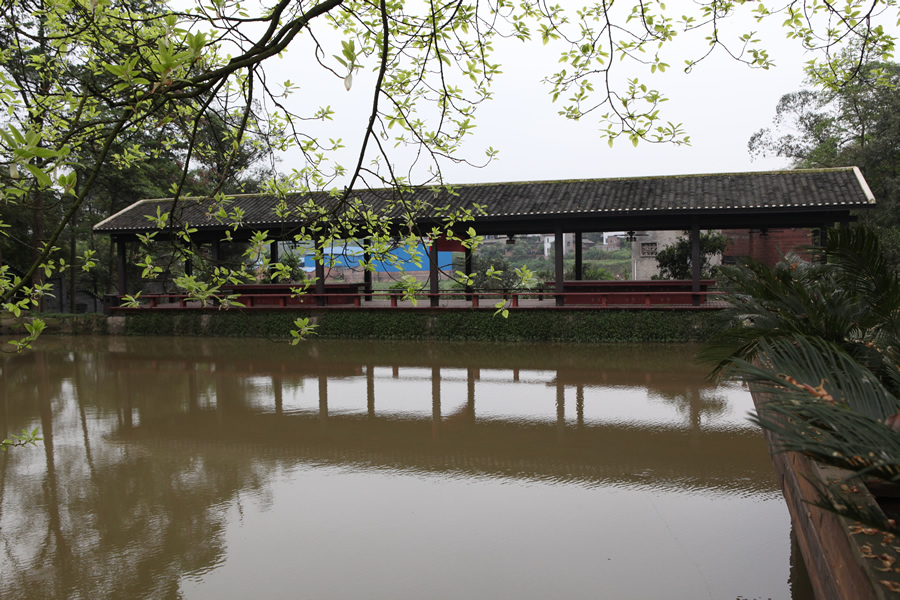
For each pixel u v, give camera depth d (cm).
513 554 429
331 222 382
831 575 243
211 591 390
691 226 1468
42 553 451
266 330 1633
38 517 516
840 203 1280
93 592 396
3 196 298
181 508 529
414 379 1087
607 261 3697
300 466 636
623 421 787
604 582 387
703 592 373
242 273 360
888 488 272
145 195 2147
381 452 678
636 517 488
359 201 432
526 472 603
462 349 1385
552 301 1825
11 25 320
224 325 1678
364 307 1588
